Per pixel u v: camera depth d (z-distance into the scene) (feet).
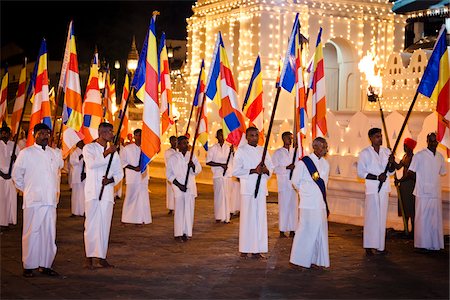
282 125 66.95
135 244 39.42
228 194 48.85
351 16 87.76
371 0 89.61
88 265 32.60
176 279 30.32
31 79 41.98
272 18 81.97
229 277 30.81
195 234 43.34
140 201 47.09
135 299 26.81
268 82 81.41
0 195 44.45
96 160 32.09
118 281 29.84
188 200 40.60
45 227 30.60
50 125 39.63
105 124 32.71
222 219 48.57
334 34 86.48
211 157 48.80
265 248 35.22
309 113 68.64
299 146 38.96
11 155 42.27
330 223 47.70
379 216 36.17
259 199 35.14
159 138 34.81
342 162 50.26
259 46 81.82
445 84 36.65
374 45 89.66
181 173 40.37
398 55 82.53
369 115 54.08
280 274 31.53
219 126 76.48
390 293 28.17
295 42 38.37
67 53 41.19
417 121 52.34
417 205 37.81
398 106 81.92
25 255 30.48
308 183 32.35
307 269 32.53
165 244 39.47
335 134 51.83
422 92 36.50
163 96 49.90
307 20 83.66
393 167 36.19
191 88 95.61
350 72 90.38
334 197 49.90
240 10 84.99
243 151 35.24
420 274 31.76
